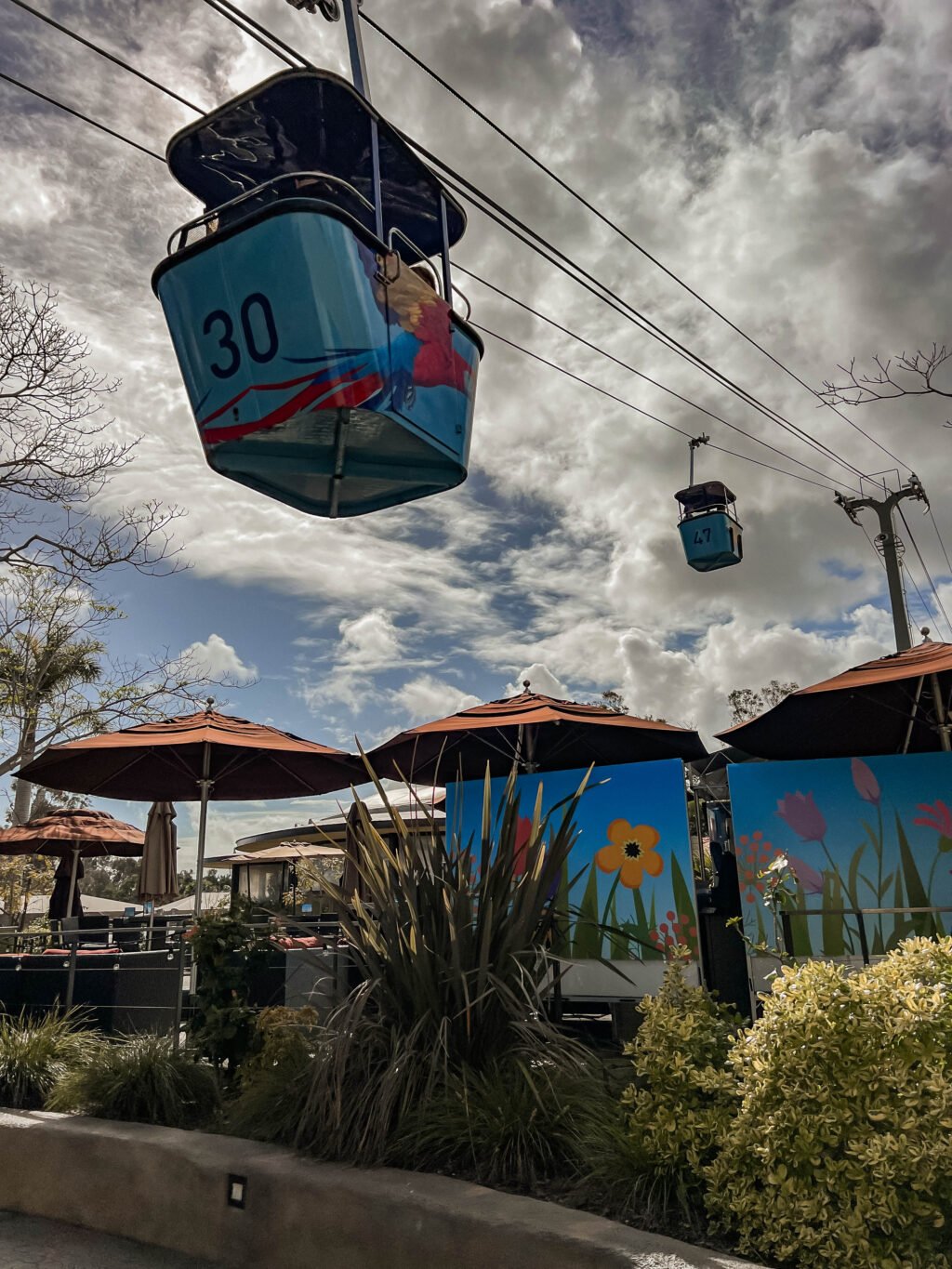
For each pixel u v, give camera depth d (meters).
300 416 3.67
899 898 6.29
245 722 8.21
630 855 6.76
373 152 4.26
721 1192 3.00
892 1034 2.83
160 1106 4.67
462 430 4.08
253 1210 3.68
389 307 3.67
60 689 15.45
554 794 7.16
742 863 6.58
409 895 4.28
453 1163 3.64
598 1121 3.64
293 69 4.05
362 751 4.77
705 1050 3.45
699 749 8.62
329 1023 4.18
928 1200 2.64
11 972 6.67
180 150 4.54
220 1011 5.12
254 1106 4.34
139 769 9.19
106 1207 4.17
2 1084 5.15
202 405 3.66
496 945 4.34
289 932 7.85
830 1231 2.68
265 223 3.48
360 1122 3.79
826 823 6.50
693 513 12.60
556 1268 2.86
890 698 7.52
